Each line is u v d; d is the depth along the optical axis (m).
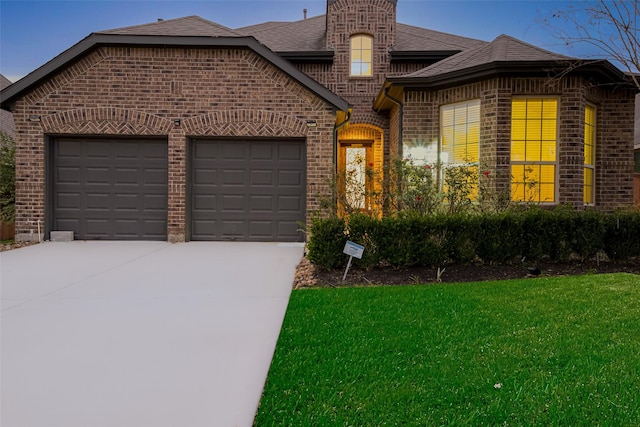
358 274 6.11
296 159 9.57
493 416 2.35
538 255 6.56
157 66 9.28
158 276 6.08
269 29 14.93
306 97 9.38
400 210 7.14
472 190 8.73
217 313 4.36
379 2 12.80
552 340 3.44
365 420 2.32
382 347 3.34
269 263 7.09
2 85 16.77
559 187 8.66
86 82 9.20
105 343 3.53
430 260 6.19
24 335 3.71
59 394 2.69
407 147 9.73
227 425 2.35
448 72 8.96
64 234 9.23
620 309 4.27
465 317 4.06
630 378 2.78
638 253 6.88
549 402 2.49
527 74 8.61
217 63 9.34
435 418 2.34
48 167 9.26
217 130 9.34
